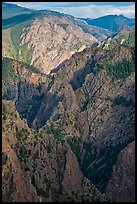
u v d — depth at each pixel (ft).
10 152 516.32
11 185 481.05
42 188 523.29
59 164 577.02
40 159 552.00
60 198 530.68
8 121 556.10
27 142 554.46
